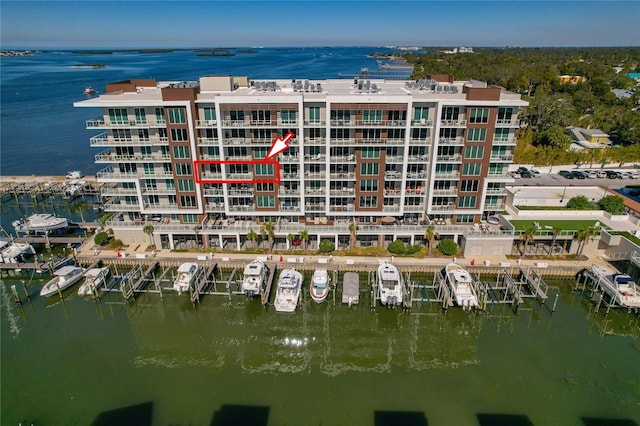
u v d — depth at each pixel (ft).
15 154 417.90
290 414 139.64
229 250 224.74
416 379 156.04
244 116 203.10
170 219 233.35
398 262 212.43
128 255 219.82
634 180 310.24
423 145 208.44
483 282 206.28
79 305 199.00
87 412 140.67
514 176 314.76
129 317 192.85
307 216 228.63
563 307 195.31
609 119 408.26
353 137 207.41
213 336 181.06
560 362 163.63
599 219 232.94
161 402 144.87
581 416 138.92
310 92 220.23
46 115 592.19
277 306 183.42
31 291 206.08
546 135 364.79
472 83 233.96
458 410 141.28
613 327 184.96
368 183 216.33
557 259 214.90
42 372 157.99
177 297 199.21
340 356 169.58
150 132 207.72
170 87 210.59
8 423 136.36
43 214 265.13
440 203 222.48
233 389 150.92
